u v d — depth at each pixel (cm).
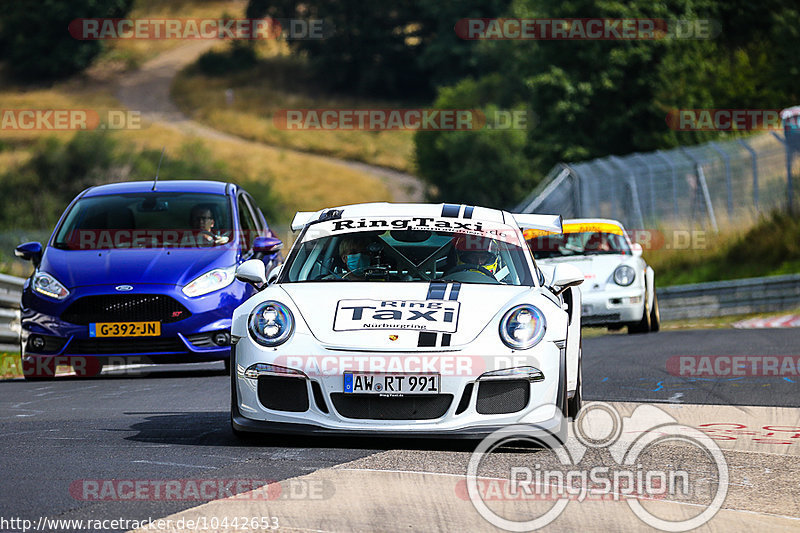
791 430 2320
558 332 2119
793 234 8594
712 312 7644
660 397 2883
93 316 3450
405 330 2047
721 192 9156
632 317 5331
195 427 2345
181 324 3447
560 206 10194
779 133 8962
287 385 2055
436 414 2017
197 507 1533
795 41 14125
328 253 2378
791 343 4503
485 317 2092
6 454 1986
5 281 4788
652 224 9475
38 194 18850
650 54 14938
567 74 15212
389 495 1627
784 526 1496
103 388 3266
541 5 15675
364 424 2009
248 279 2375
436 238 2411
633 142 15088
